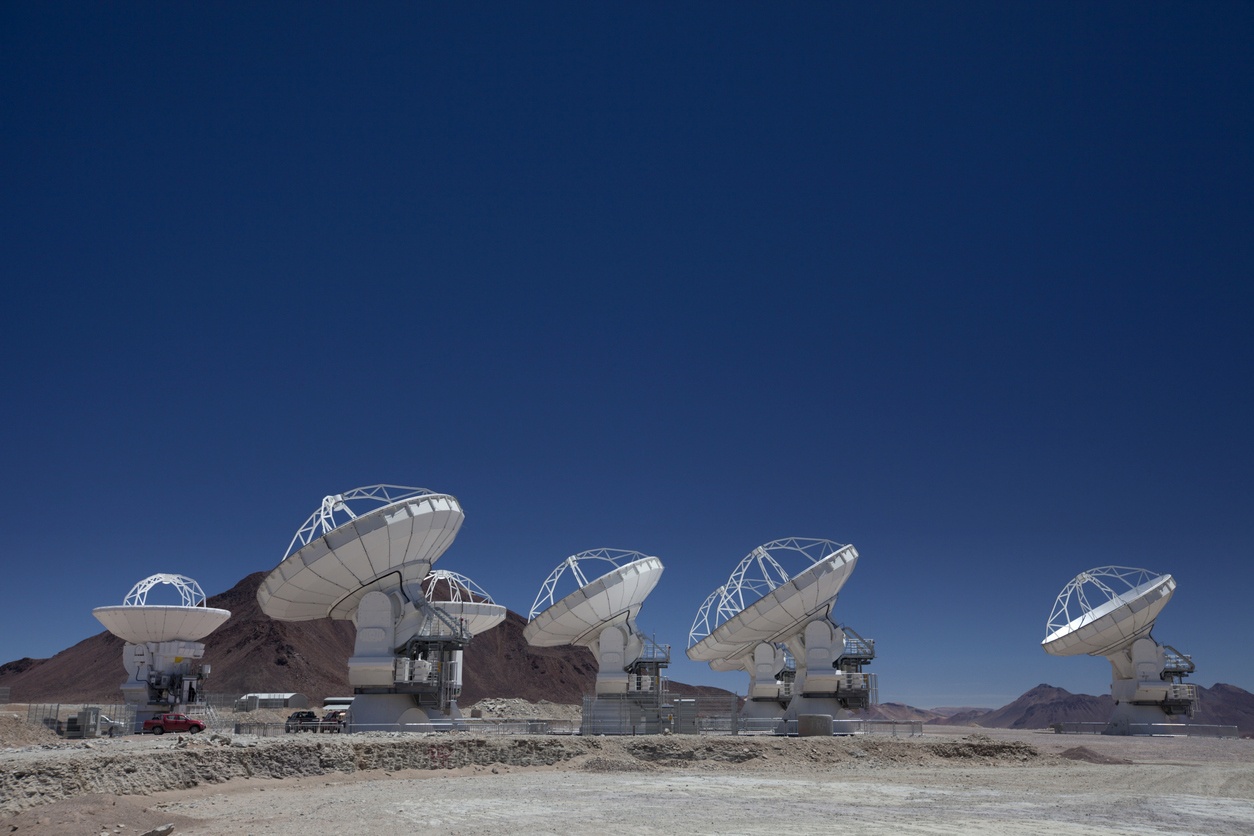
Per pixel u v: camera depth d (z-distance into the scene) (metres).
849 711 82.88
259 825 32.81
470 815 35.47
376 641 64.25
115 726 78.38
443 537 66.88
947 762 60.53
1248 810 38.84
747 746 60.28
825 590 81.94
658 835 30.78
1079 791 45.75
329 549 61.84
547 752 56.72
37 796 35.84
